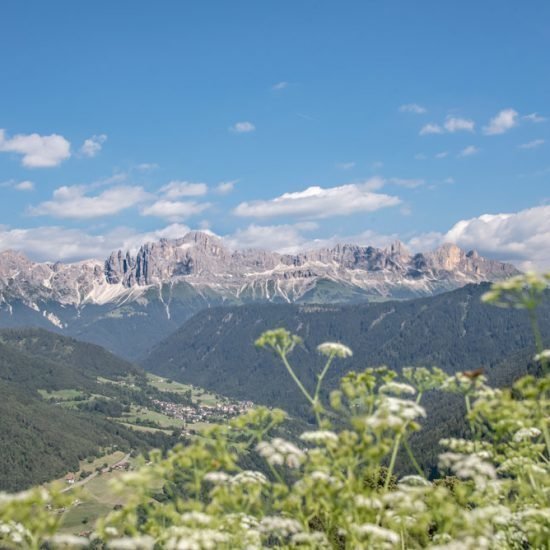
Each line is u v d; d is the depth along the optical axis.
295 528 1.21
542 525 1.19
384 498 1.17
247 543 1.21
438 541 1.18
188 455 1.20
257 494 1.22
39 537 1.11
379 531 1.14
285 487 1.22
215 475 1.21
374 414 1.22
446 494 1.17
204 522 1.14
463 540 1.10
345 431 1.21
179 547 1.08
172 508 1.19
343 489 1.20
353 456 1.22
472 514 1.14
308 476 1.20
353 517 1.20
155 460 1.21
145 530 1.17
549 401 1.21
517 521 1.21
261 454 1.21
